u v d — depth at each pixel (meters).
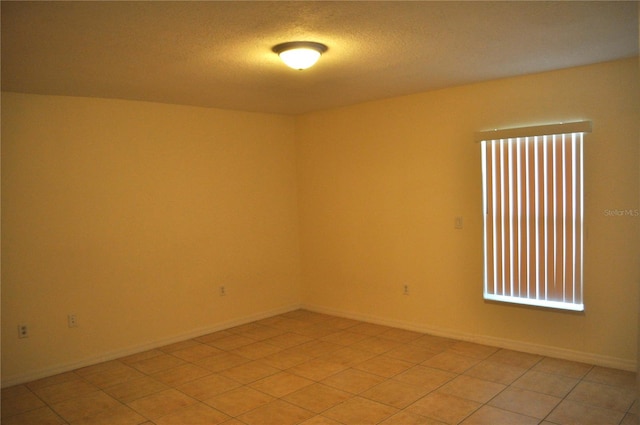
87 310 4.37
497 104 4.33
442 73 3.98
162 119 4.86
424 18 2.63
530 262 4.21
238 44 2.98
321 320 5.62
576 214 3.95
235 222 5.48
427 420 3.13
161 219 4.86
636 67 3.62
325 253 5.86
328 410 3.32
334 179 5.68
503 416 3.15
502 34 2.95
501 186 4.35
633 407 3.21
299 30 2.77
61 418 3.35
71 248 4.28
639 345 2.35
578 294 3.98
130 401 3.58
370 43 3.06
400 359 4.26
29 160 4.05
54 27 2.58
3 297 3.92
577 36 3.03
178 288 4.99
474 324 4.64
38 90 4.00
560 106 3.98
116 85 3.98
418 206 4.95
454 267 4.73
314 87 4.35
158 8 2.36
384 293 5.31
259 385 3.79
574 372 3.81
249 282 5.62
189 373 4.10
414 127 4.92
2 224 3.91
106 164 4.48
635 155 3.67
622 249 3.77
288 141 6.03
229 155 5.42
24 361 4.02
